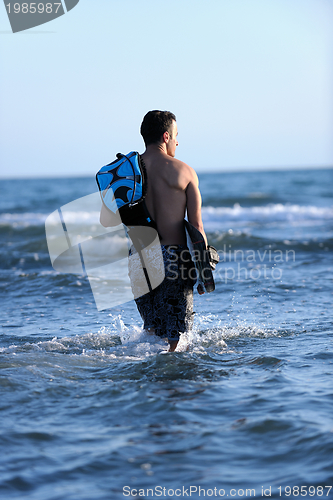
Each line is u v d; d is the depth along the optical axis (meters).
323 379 8.84
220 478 5.49
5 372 9.31
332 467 5.63
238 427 6.75
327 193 111.06
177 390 8.29
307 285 20.73
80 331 14.12
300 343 11.92
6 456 6.03
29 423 7.04
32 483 5.42
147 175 10.70
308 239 37.34
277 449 6.11
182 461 5.88
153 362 9.91
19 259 30.50
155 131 11.00
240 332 13.32
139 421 7.04
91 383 8.80
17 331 14.16
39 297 19.95
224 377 9.05
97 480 5.48
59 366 9.88
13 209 88.75
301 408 7.37
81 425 6.96
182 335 10.80
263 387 8.41
